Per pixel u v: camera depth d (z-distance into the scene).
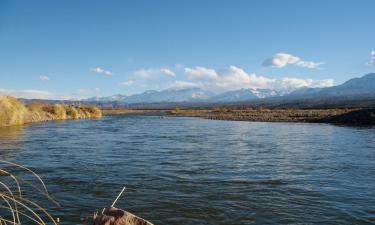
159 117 91.81
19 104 51.06
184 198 12.35
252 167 18.20
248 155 22.34
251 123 61.41
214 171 17.05
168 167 17.92
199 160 20.23
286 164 19.06
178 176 15.82
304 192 13.28
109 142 28.70
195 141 30.56
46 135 33.44
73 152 22.61
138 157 21.00
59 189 13.23
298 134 38.00
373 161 19.98
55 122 56.47
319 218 10.49
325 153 23.25
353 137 34.06
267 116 80.00
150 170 17.06
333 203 11.91
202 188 13.74
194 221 10.22
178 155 22.00
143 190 13.31
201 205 11.60
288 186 14.16
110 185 13.96
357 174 16.45
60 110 67.56
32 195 12.32
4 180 14.32
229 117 84.25
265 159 20.77
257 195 12.84
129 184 14.17
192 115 105.25
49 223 9.66
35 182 14.20
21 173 15.84
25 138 30.41
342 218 10.49
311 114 76.81
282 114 84.38
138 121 67.19
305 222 10.16
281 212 10.99
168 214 10.74
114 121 65.12
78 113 78.56
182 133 39.06
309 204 11.81
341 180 15.24
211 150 24.55
